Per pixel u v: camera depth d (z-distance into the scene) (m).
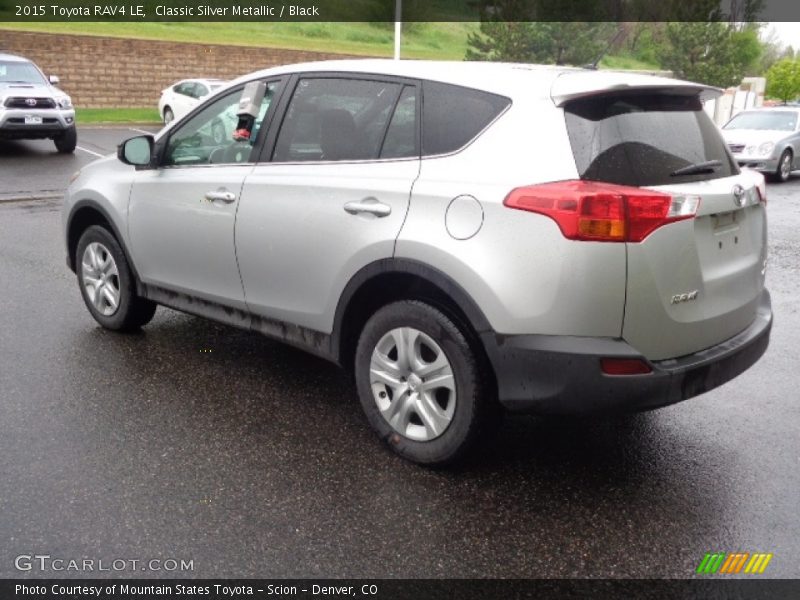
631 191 3.04
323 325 3.91
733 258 3.54
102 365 4.78
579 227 3.00
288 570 2.85
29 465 3.52
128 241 4.98
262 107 4.28
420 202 3.41
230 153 4.40
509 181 3.19
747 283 3.64
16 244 8.09
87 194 5.20
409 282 3.60
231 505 3.25
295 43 37.62
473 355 3.35
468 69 3.61
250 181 4.16
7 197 11.00
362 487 3.43
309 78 4.11
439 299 3.49
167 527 3.08
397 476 3.53
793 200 13.77
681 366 3.21
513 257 3.13
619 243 3.01
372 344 3.70
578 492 3.43
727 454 3.81
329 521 3.16
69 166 14.20
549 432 4.02
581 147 3.12
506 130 3.30
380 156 3.69
